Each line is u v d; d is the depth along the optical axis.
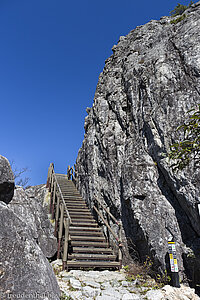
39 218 8.61
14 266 3.50
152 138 7.79
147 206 7.25
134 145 8.69
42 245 7.80
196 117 4.09
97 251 7.68
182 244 6.27
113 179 9.16
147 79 8.88
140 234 7.22
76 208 10.80
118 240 7.43
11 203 7.62
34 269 3.63
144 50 10.83
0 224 3.75
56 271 6.55
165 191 7.18
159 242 6.55
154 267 6.58
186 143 4.29
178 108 7.48
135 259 7.56
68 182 15.43
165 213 6.85
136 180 7.70
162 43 9.89
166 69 8.46
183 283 5.89
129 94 9.83
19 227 4.00
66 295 4.82
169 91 7.95
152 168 7.65
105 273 6.65
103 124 10.64
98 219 9.66
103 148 10.18
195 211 6.08
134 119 9.19
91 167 10.90
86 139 12.48
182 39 8.90
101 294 5.25
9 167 4.60
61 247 8.07
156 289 5.64
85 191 11.70
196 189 6.16
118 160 9.27
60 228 8.08
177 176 6.63
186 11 10.82
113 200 8.85
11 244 3.68
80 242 7.89
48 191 13.70
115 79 11.42
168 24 11.51
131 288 5.67
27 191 9.44
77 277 6.12
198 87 7.41
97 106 11.55
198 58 7.82
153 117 7.97
